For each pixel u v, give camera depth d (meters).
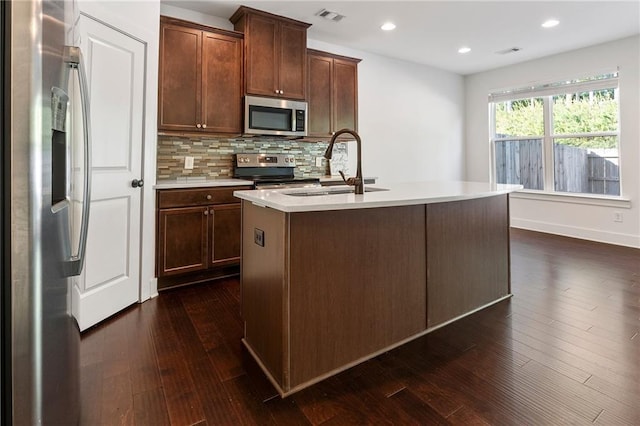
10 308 0.79
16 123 0.79
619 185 4.46
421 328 2.15
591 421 1.41
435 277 2.21
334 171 4.54
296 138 4.09
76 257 1.15
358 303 1.85
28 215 0.81
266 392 1.62
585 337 2.09
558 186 5.05
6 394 0.80
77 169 1.25
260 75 3.48
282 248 1.62
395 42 4.40
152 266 2.78
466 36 4.19
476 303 2.49
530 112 5.29
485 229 2.55
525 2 3.37
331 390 1.64
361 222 1.84
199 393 1.61
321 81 4.00
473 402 1.54
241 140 3.85
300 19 3.70
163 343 2.06
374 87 4.86
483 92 5.76
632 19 3.74
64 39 1.03
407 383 1.68
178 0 3.26
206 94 3.25
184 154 3.51
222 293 2.87
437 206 2.20
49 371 0.92
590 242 4.52
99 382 1.67
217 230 3.09
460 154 5.97
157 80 2.78
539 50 4.71
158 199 2.80
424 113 5.45
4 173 0.78
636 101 4.22
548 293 2.79
